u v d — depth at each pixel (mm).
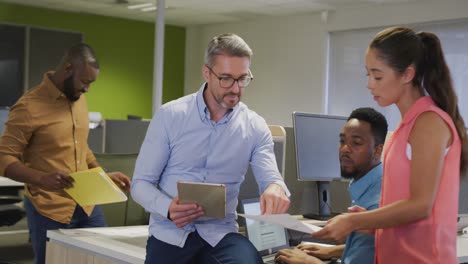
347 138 2010
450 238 1570
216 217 1734
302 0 7801
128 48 9844
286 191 1937
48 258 2625
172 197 1903
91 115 6379
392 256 1609
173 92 10477
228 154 1911
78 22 9320
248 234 2307
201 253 1895
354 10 8141
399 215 1501
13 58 8648
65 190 2506
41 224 2814
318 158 2959
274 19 9180
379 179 1963
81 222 2906
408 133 1563
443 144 1517
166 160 1924
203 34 10328
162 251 1892
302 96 8805
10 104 8633
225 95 1812
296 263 2143
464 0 7004
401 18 7641
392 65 1561
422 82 1589
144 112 10102
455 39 7207
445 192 1540
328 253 2271
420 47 1571
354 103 8219
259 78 9414
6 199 4195
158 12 7250
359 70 8156
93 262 2363
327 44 8484
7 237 5957
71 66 2809
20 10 8766
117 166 3271
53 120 2824
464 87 7117
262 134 1999
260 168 1964
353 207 1767
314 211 3068
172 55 10438
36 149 2814
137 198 1896
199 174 1899
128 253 2189
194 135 1886
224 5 8422
